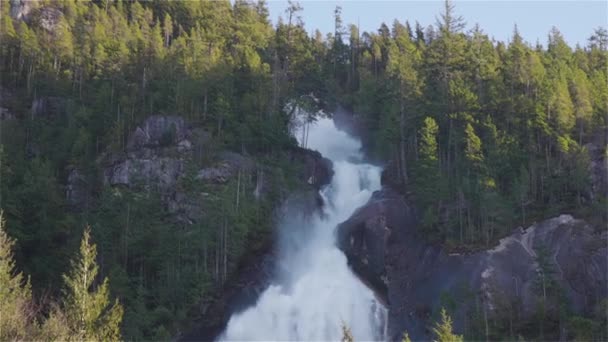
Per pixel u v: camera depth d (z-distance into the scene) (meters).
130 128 111.88
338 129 136.12
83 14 159.62
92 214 97.56
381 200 102.25
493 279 82.69
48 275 88.25
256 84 121.25
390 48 150.88
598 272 82.38
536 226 88.44
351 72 154.12
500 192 92.94
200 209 98.88
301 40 153.38
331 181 117.06
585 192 92.62
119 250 91.44
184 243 91.94
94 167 106.00
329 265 99.12
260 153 113.75
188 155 107.75
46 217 93.56
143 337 80.81
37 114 121.62
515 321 79.00
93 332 46.38
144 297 88.12
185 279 89.00
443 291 81.38
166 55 125.75
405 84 110.19
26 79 132.00
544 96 103.12
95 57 128.62
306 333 91.38
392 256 95.38
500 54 137.38
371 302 92.94
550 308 78.31
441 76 121.31
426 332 84.19
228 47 155.50
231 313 90.75
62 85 124.62
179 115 113.00
